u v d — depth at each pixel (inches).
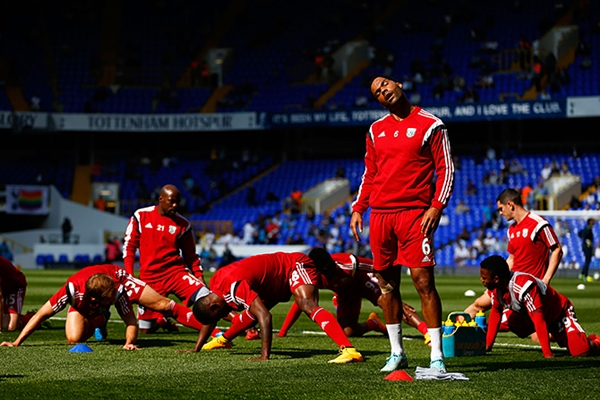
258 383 564.4
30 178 4207.7
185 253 1003.3
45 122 4082.2
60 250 3683.6
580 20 4175.7
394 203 611.5
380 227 620.4
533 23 4281.5
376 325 966.4
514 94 3934.5
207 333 772.0
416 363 694.5
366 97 4185.5
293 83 4434.1
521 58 4069.9
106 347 816.9
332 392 524.4
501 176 3774.6
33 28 4677.7
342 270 846.5
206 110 4347.9
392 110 620.7
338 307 933.8
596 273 2760.8
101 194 4138.8
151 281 975.6
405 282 2539.4
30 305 1449.3
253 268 742.5
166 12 4869.6
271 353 772.6
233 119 4128.9
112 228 3941.9
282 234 3700.8
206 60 4650.6
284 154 4416.8
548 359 724.7
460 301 1657.2
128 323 812.0
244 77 4537.4
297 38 4675.2
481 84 4033.0
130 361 697.0
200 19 4852.4
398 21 4596.5
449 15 4488.2
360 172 4143.7
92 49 4638.3
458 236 3400.6
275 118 4072.3
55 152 4466.0
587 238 2628.0
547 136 4065.0
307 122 4023.1
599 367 663.1
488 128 4114.2
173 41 4739.2
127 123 4151.1
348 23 4675.2
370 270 860.6
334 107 4005.9
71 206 3917.3
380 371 629.0
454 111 3804.1
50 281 2338.8
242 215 3973.9
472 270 3270.2
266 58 4613.7
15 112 4030.5
